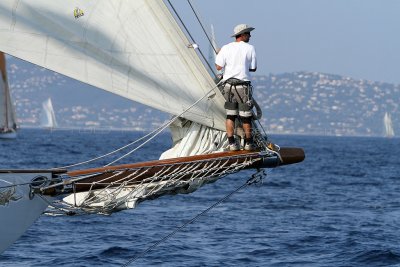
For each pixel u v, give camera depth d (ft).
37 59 73.87
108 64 75.46
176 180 77.82
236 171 81.71
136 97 76.54
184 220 200.54
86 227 180.96
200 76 77.71
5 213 71.82
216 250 152.87
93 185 74.69
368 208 248.73
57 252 147.13
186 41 76.07
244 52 84.12
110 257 143.43
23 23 73.46
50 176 73.61
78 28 74.49
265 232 180.14
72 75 74.69
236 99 83.41
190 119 79.66
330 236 174.60
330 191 318.86
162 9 74.74
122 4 74.74
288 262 141.79
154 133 80.23
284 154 84.02
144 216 206.49
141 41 75.66
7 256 141.38
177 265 136.26
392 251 153.48
